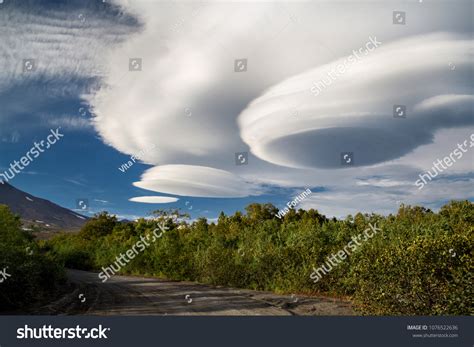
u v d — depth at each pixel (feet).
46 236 138.31
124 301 37.09
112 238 128.36
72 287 54.80
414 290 22.36
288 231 67.15
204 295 42.70
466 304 21.27
